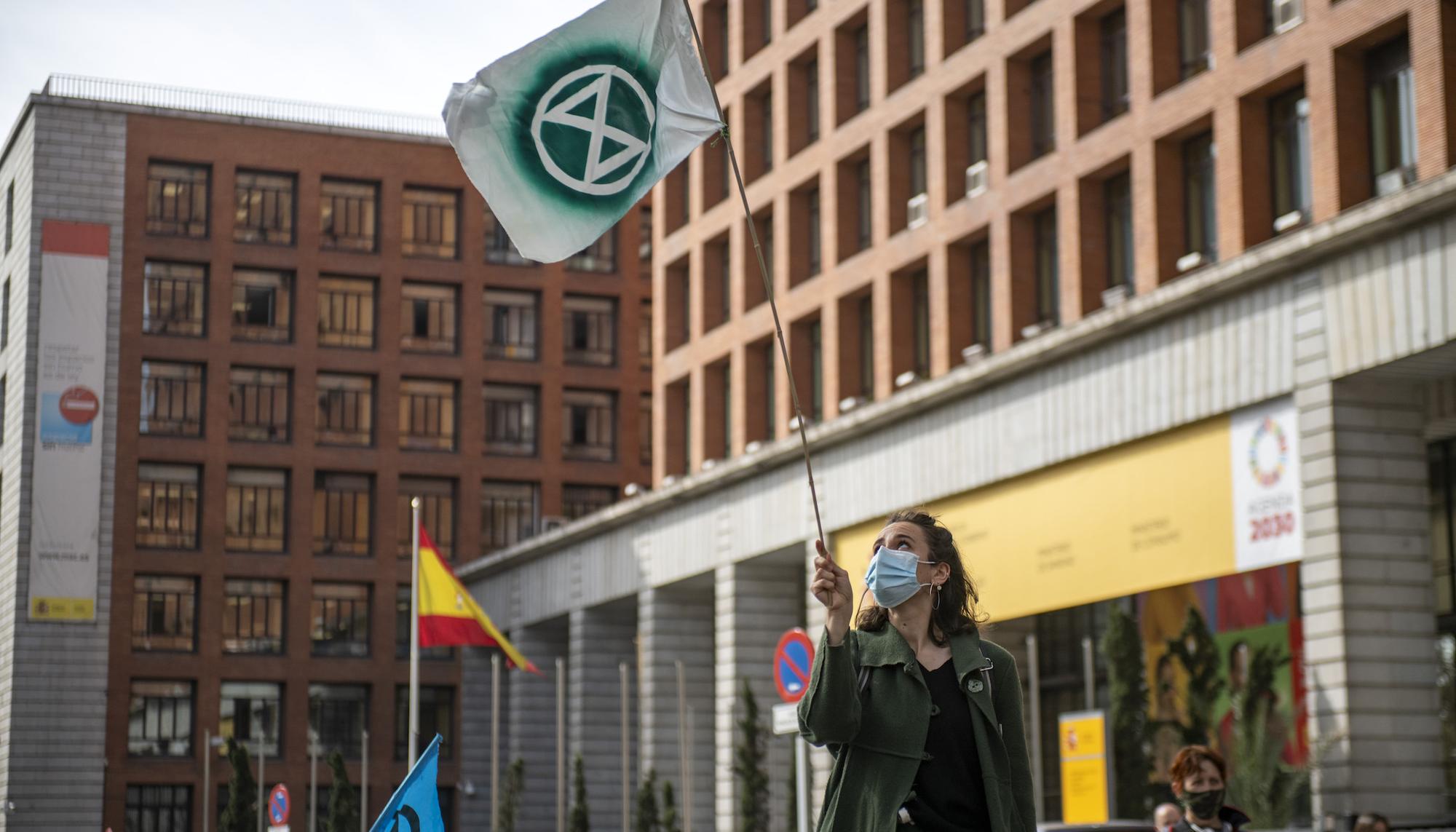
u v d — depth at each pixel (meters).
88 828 67.38
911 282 41.41
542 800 62.00
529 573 62.06
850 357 43.41
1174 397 31.48
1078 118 35.22
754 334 47.44
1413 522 28.30
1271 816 27.42
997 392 36.25
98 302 70.06
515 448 73.69
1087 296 34.81
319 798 70.19
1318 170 28.94
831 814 5.38
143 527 70.25
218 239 71.69
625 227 75.50
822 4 44.72
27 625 68.06
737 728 46.84
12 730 67.31
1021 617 36.56
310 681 70.56
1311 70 29.20
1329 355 28.28
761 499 45.88
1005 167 37.31
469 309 73.56
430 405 73.25
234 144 72.44
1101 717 25.92
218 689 69.69
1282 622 32.75
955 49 39.75
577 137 8.32
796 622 47.75
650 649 52.31
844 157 43.44
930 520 5.58
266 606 71.00
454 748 71.69
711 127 8.14
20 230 72.12
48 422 69.00
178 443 70.56
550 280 74.44
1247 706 28.58
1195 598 34.97
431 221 74.06
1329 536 28.05
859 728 5.35
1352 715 27.44
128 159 71.50
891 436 39.84
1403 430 28.44
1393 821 26.89
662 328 52.84
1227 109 31.11
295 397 71.69
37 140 70.56
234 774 59.66
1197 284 30.45
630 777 57.47
